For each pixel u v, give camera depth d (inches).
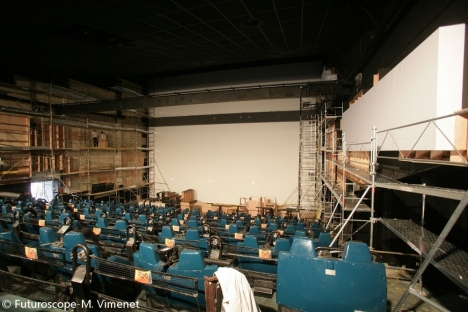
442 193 72.3
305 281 84.0
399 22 175.2
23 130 331.3
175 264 100.1
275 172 462.9
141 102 413.7
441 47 91.7
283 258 87.7
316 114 411.2
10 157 316.5
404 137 120.5
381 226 190.9
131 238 130.6
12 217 170.7
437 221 132.1
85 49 339.6
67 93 404.2
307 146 445.4
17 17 253.3
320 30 302.0
